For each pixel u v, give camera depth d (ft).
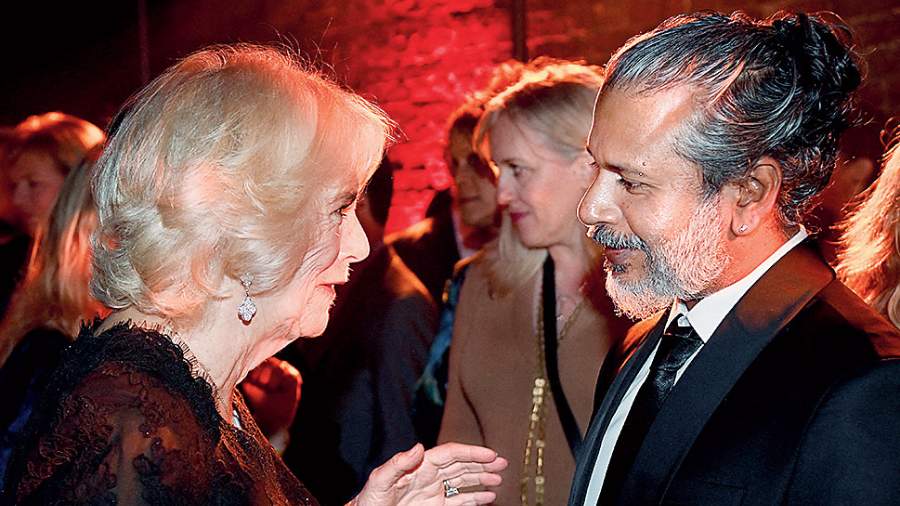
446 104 16.99
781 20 5.24
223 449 4.99
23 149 10.40
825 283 5.22
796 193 5.20
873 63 12.85
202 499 4.76
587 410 8.06
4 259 11.71
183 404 4.83
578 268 8.25
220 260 5.02
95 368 4.84
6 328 8.17
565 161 8.11
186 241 4.95
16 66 20.25
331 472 9.90
